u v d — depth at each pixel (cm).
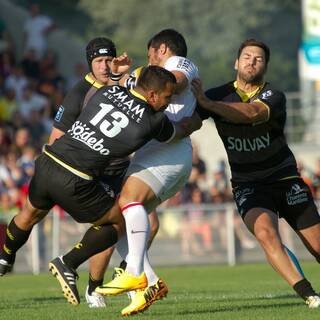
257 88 2720
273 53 12662
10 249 2528
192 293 3412
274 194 2705
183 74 2439
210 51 12725
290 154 2742
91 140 2317
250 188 2705
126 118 2316
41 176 2353
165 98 2338
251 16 12800
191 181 6225
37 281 4584
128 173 2414
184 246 5653
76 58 8631
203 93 2505
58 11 12425
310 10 6297
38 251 5406
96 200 2356
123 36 12769
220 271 5075
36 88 7394
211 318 2345
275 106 2600
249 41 2700
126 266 2398
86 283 4194
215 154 7769
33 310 2741
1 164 5922
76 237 5450
